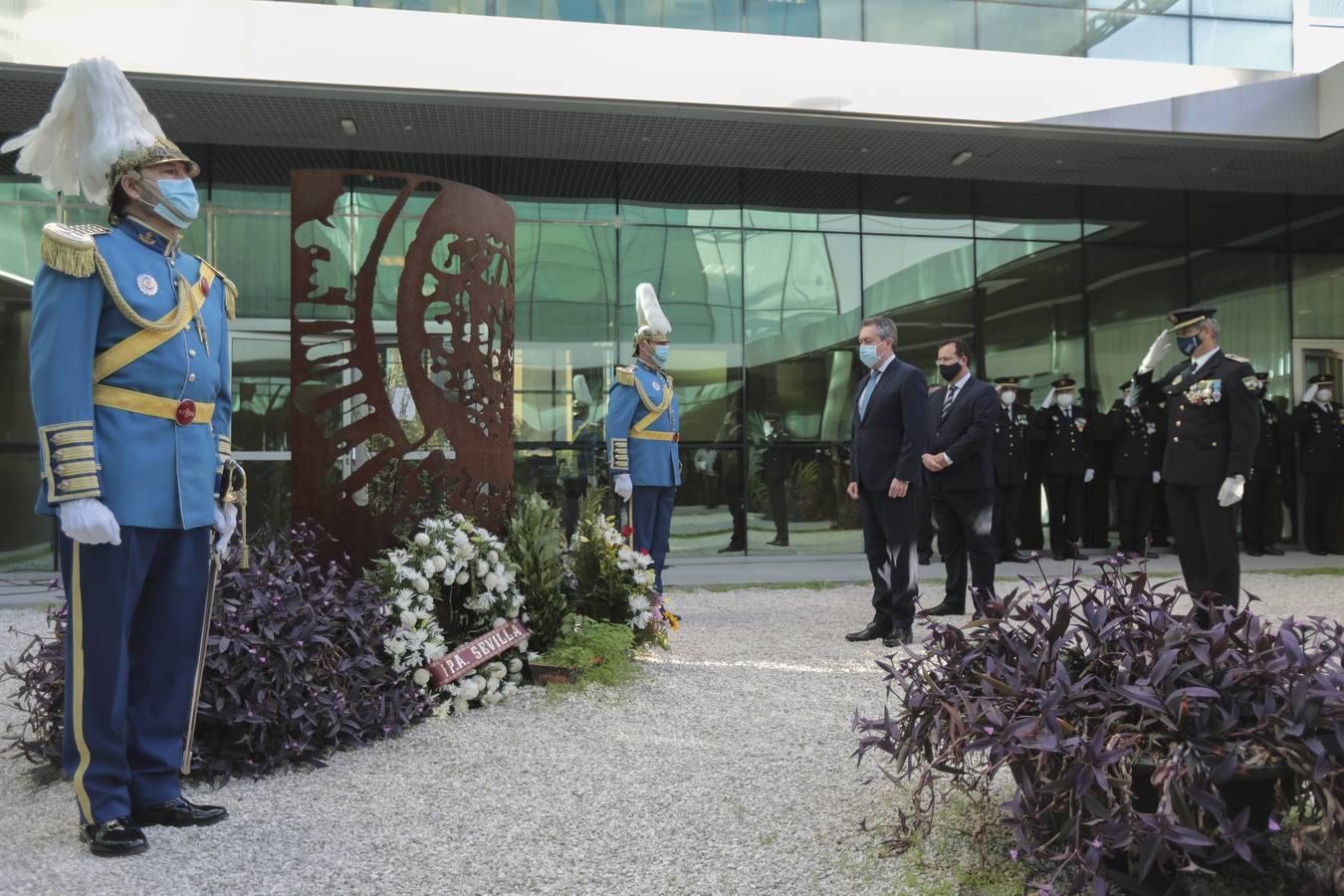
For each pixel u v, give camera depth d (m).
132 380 2.73
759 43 9.52
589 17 9.63
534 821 2.91
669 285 11.59
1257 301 12.91
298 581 3.83
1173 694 2.15
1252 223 12.91
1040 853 2.29
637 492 6.88
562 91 9.15
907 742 2.55
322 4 8.98
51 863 2.59
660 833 2.80
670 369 11.60
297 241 4.49
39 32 8.17
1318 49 10.77
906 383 5.81
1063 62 10.04
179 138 10.32
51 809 3.06
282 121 9.77
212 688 3.34
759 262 11.80
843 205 11.98
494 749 3.67
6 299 10.23
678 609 7.46
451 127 10.01
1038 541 12.11
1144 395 6.52
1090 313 12.52
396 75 8.84
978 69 9.88
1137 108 10.14
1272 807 2.23
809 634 6.25
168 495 2.76
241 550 3.35
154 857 2.63
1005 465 11.18
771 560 11.38
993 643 2.58
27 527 10.23
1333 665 2.29
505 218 5.08
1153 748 2.20
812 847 2.68
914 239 12.15
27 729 3.97
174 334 2.80
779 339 11.83
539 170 11.30
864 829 2.78
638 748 3.67
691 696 4.48
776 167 11.66
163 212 2.78
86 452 2.55
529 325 11.27
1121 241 12.59
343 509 4.49
